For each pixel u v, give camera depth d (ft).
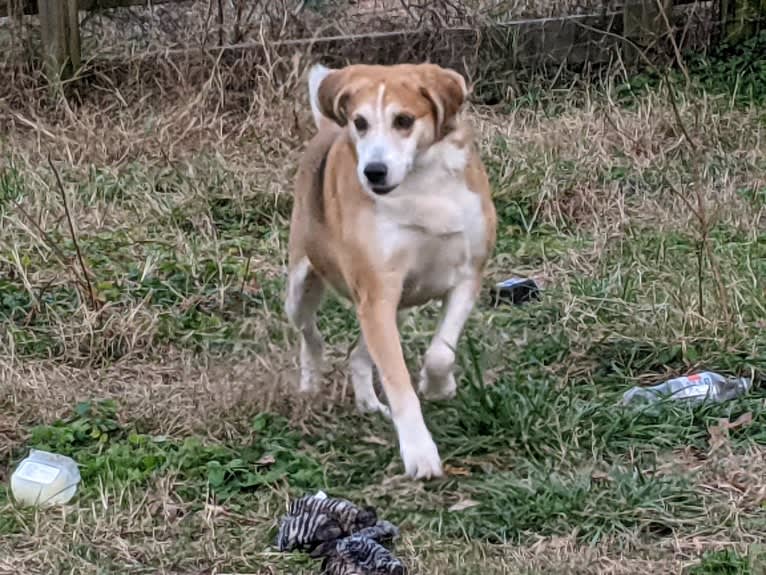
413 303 29.14
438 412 29.25
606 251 39.93
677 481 26.16
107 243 41.06
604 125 48.91
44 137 48.85
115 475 27.17
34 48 52.70
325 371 32.60
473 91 53.42
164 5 54.44
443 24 54.75
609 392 30.86
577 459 27.43
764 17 55.72
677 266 37.86
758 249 39.09
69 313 36.32
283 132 49.08
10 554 24.45
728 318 33.09
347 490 26.68
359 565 23.00
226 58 52.24
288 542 24.31
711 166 45.91
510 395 29.09
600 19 55.21
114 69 52.85
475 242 28.14
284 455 28.14
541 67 55.21
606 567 23.30
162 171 46.96
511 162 45.91
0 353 34.17
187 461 27.78
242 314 37.04
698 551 23.80
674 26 54.44
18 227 41.29
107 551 24.52
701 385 30.22
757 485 26.12
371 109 26.66
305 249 30.22
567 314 34.99
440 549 24.08
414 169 27.14
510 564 23.41
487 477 26.96
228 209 44.47
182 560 24.09
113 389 32.50
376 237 27.40
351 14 55.98
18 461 28.37
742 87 53.06
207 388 31.60
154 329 35.19
